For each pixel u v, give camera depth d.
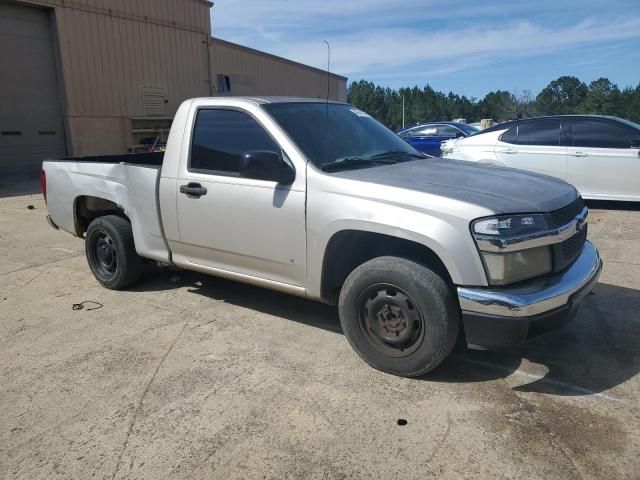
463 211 3.13
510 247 3.07
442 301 3.20
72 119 16.81
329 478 2.58
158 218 4.68
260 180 3.94
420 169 3.95
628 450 2.72
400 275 3.30
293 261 3.85
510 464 2.63
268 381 3.48
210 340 4.12
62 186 5.64
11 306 4.99
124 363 3.78
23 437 2.96
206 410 3.16
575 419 2.99
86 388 3.45
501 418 3.02
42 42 16.14
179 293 5.21
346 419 3.04
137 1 18.59
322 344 4.02
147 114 19.38
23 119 15.88
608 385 3.35
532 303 3.04
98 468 2.69
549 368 3.58
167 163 4.55
